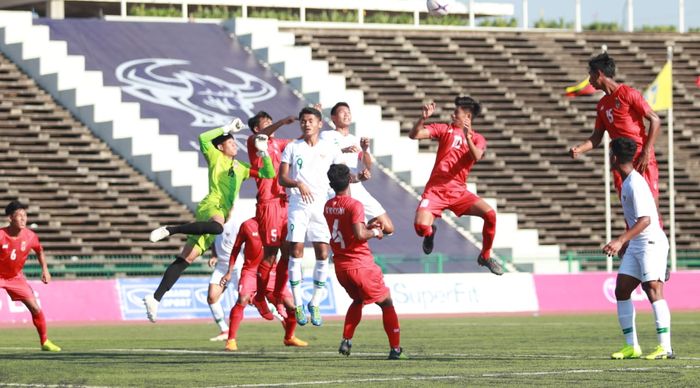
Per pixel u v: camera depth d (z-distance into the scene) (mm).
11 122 79188
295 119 34219
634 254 28406
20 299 33812
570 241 81250
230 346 33812
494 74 97312
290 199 33719
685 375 24062
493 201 82062
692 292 70188
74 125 81188
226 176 33500
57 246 69125
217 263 39969
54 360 29438
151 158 77125
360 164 84062
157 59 91812
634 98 29969
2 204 71625
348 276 28594
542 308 67188
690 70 101000
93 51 90688
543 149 89688
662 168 89750
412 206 80875
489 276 66250
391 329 29047
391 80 94812
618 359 28797
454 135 31156
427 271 67438
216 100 88062
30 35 88250
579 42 102438
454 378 23547
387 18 113438
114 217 73062
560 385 22094
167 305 59562
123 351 33594
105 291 59281
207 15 108875
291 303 35219
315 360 29078
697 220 85688
